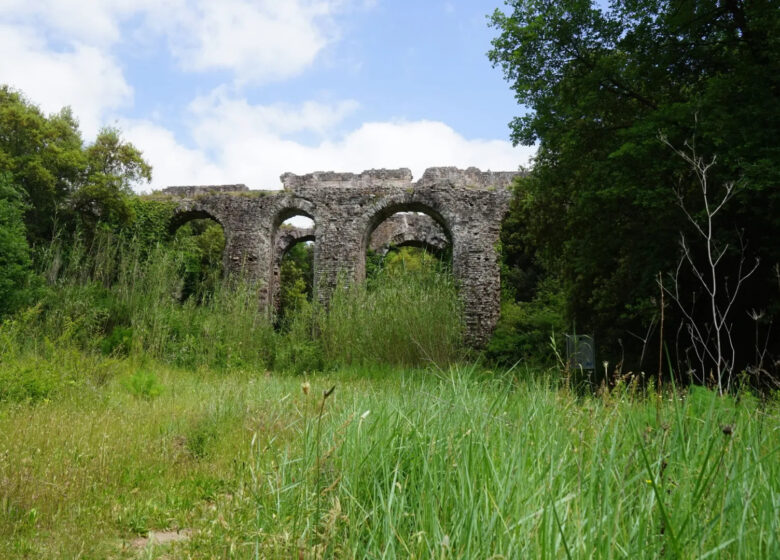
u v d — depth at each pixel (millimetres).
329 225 21188
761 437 2545
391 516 2312
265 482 3334
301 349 15156
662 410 3045
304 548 2170
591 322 13828
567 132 11547
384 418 3455
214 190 23078
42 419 6223
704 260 10164
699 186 9680
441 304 14188
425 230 27578
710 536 1768
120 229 21422
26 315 11578
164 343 14141
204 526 3143
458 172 21125
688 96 10781
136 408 7496
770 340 9742
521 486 2113
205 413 6938
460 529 2016
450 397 3592
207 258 28625
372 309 14953
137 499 4215
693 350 10422
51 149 19625
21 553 3199
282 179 22109
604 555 1672
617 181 10117
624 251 12039
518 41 12289
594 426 2697
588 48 11758
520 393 3750
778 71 9172
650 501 1914
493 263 19969
